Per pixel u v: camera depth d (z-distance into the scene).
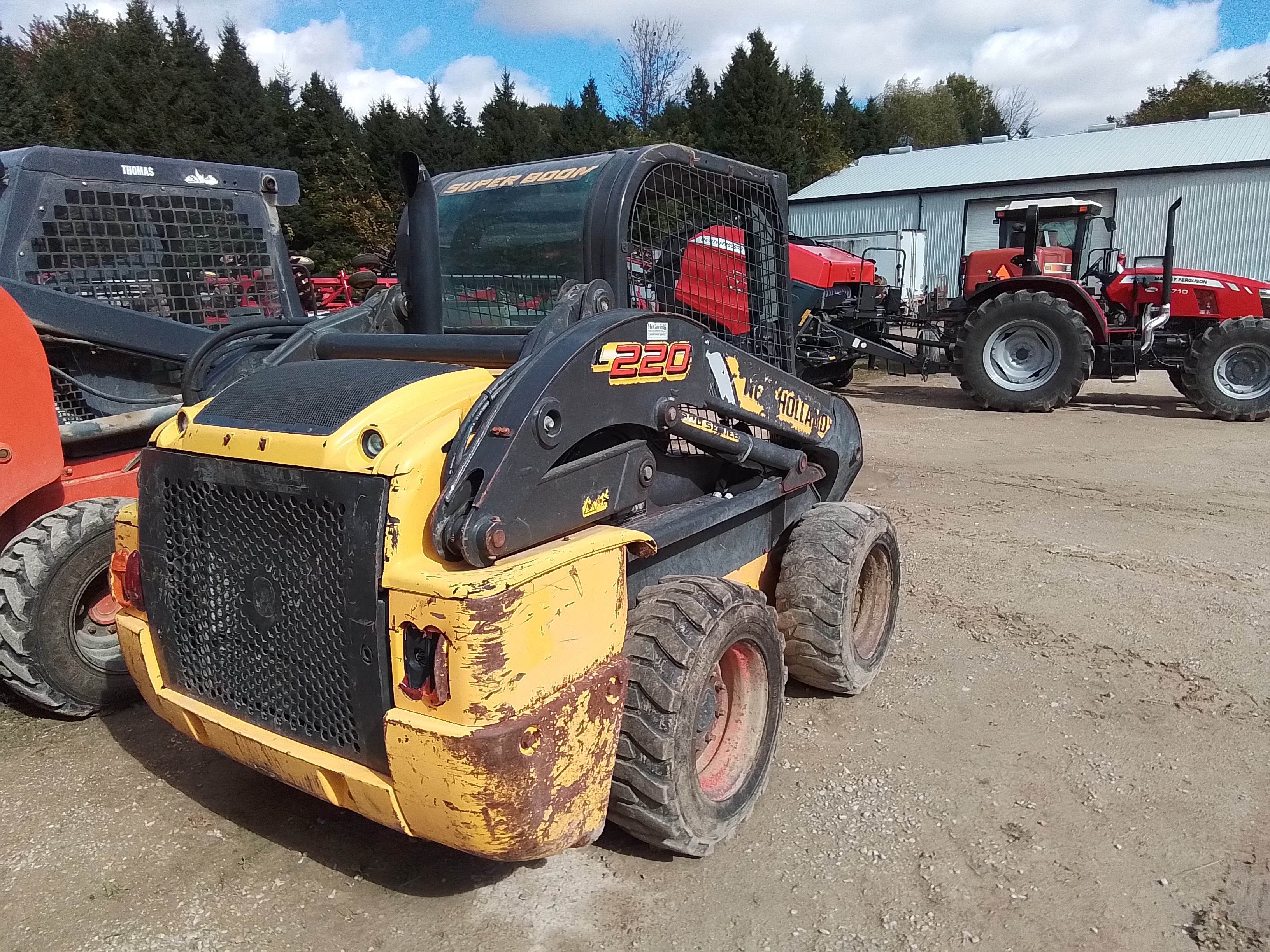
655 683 2.51
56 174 4.14
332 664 2.21
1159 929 2.49
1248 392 10.33
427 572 2.03
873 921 2.51
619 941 2.42
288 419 2.31
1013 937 2.45
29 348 3.50
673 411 2.70
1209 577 5.21
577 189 2.99
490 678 1.97
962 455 8.65
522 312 3.21
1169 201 21.70
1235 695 3.84
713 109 34.31
